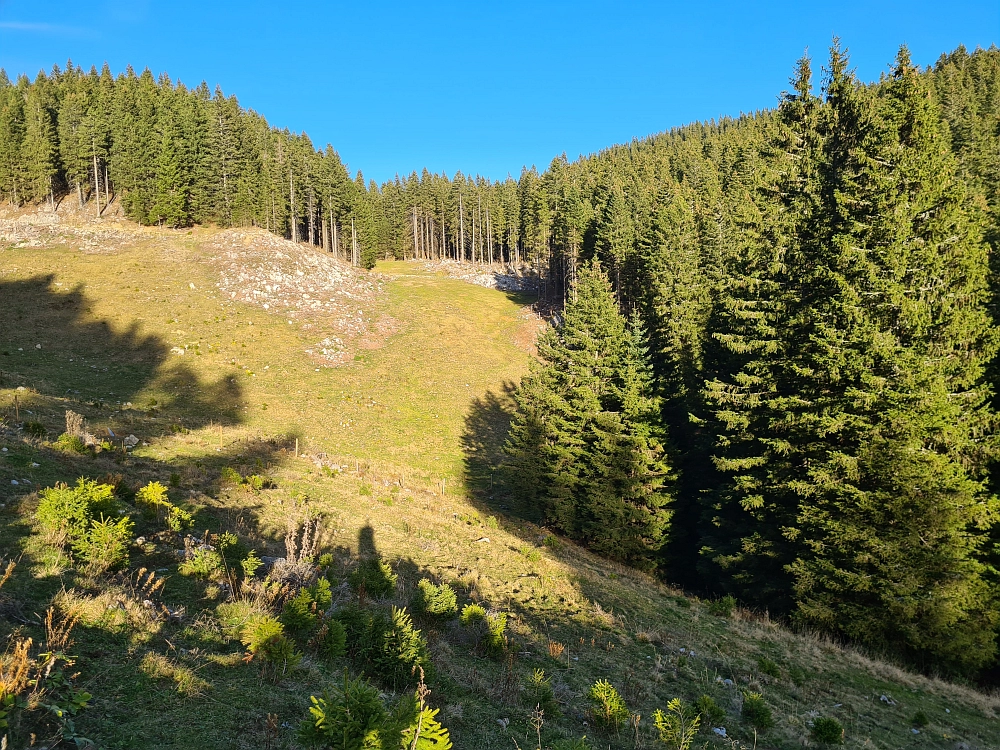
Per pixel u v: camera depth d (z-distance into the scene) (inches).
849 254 662.5
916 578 595.5
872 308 651.5
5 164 2982.3
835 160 866.8
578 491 1144.8
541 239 3272.6
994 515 593.9
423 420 1779.0
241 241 2618.1
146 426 1082.1
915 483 598.5
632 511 1026.1
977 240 649.0
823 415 671.8
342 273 2733.8
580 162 4355.3
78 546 326.6
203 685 231.8
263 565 450.3
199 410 1486.2
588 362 1145.4
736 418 813.2
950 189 650.2
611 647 491.8
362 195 3875.5
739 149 2495.1
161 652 252.4
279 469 994.7
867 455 625.6
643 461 1029.2
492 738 268.2
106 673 221.1
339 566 527.5
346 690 181.0
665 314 1357.0
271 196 3129.9
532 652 437.1
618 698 327.6
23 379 1312.7
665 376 1251.8
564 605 604.1
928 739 410.0
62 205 3107.8
